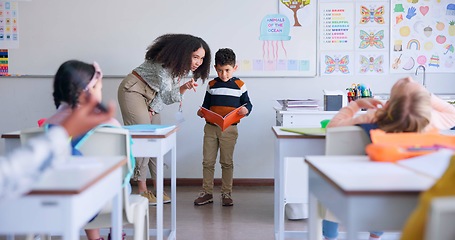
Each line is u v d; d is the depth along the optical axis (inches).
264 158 174.9
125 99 134.6
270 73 171.0
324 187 54.7
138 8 169.6
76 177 49.5
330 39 169.6
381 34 169.5
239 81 147.9
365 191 44.3
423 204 37.9
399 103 69.1
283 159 93.1
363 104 85.3
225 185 148.6
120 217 62.7
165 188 171.8
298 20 169.5
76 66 70.5
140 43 170.1
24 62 170.2
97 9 169.5
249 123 173.8
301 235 117.1
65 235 44.7
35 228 44.8
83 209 47.6
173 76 129.9
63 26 169.8
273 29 169.9
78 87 69.5
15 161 32.4
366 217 44.8
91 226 75.5
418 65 170.2
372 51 169.9
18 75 170.4
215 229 123.9
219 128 145.3
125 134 75.9
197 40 131.1
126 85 135.0
